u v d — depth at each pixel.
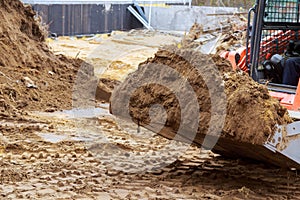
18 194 8.65
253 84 8.99
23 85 17.12
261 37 13.65
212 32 26.55
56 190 8.90
